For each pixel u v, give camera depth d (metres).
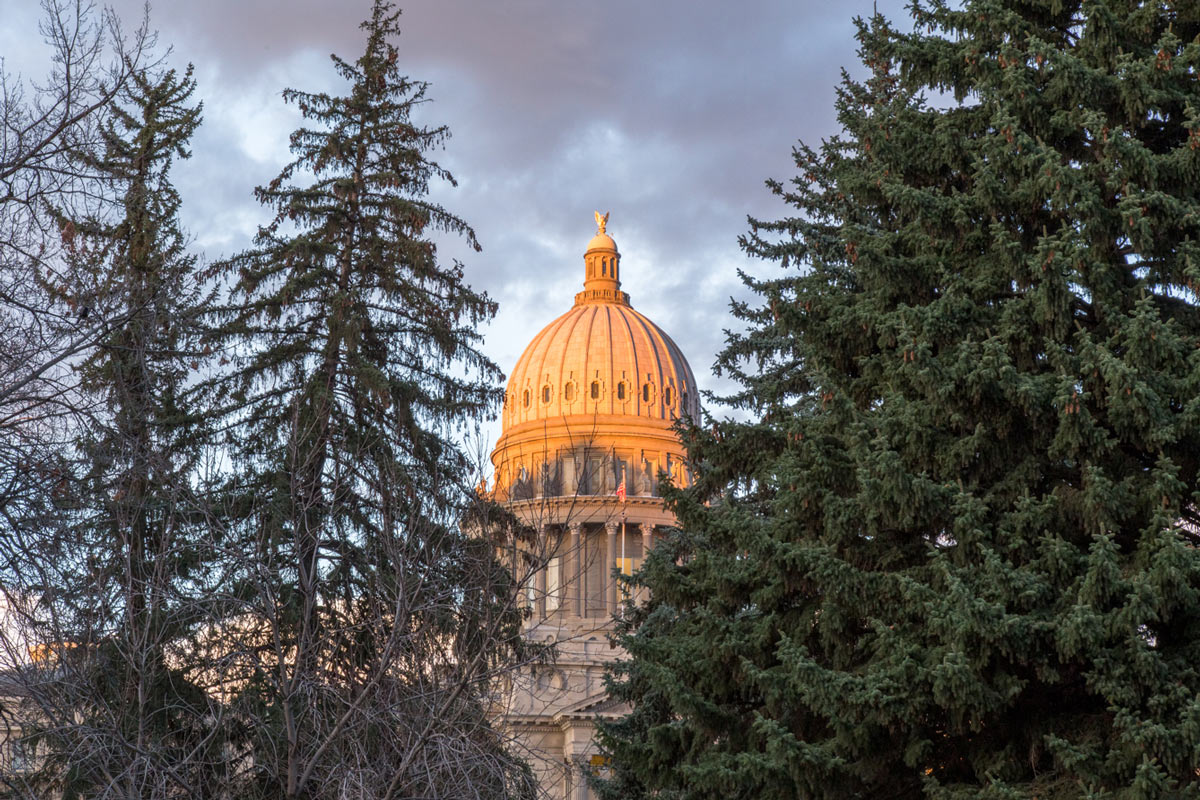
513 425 125.19
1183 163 24.78
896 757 25.36
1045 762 25.02
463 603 24.91
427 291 41.00
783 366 41.50
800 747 24.61
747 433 30.47
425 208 41.38
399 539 26.66
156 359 29.48
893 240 28.91
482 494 32.03
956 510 25.00
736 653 27.52
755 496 38.50
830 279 33.34
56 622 22.14
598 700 82.19
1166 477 23.47
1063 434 24.38
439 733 21.61
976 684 22.89
